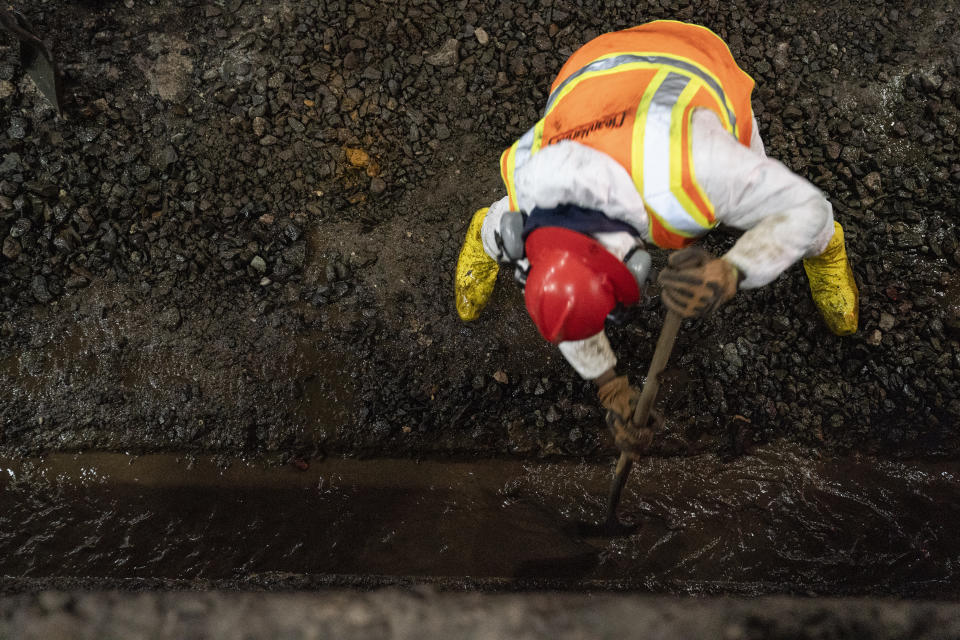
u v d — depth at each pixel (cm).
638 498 281
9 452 292
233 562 265
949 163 331
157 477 289
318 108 344
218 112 342
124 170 328
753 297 312
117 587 186
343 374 304
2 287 311
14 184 319
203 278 315
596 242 161
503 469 291
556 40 356
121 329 308
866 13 362
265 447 294
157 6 363
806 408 296
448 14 362
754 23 359
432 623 125
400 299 314
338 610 126
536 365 304
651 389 183
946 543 267
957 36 355
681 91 179
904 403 296
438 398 300
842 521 274
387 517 279
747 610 122
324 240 323
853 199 327
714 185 167
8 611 128
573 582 226
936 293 313
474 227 275
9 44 346
